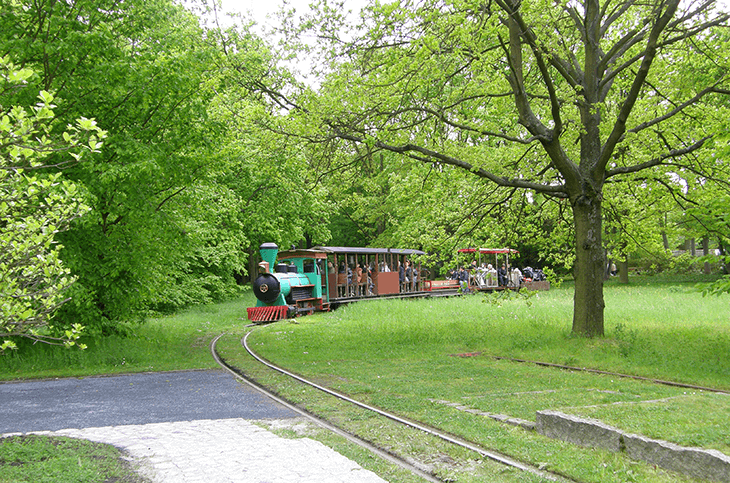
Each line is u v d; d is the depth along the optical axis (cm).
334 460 544
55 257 501
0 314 467
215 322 2262
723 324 1566
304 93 1380
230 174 2955
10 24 1194
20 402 895
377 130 1352
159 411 809
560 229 1764
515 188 1595
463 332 1623
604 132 1485
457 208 1770
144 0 1498
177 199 1623
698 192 1455
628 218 1686
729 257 962
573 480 482
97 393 963
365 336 1645
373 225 4622
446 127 1587
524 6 1067
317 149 1525
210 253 2941
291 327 1998
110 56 1342
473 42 1138
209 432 667
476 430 640
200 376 1125
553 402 768
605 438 543
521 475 496
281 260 2783
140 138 1395
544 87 1630
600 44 1606
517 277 3847
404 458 559
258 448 590
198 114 1455
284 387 952
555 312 1989
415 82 1241
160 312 2533
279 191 3244
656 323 1633
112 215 1509
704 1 1320
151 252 1559
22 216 574
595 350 1227
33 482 479
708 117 1388
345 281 2900
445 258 1711
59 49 1205
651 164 1377
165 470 519
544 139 1338
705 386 877
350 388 914
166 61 1352
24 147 432
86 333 1434
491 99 1437
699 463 454
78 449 588
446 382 966
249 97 1880
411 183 1591
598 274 1394
